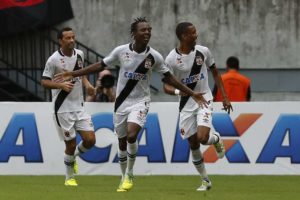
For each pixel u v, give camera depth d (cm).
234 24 6097
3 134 4325
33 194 3288
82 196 3194
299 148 4319
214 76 3525
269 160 4328
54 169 4341
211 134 3550
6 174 4338
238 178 4181
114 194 3281
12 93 5797
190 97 3459
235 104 4325
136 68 3316
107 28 6075
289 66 6131
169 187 3716
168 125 4316
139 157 4322
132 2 6075
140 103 3350
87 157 4338
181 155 4319
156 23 6075
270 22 6112
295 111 4316
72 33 3703
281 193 3459
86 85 3884
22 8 5819
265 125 4325
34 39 5938
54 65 3700
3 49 5959
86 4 6059
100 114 4325
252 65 6128
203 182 3556
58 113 3753
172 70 3431
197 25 6081
